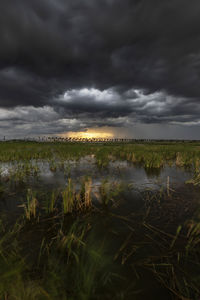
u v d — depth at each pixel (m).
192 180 7.07
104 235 3.21
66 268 2.33
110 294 2.00
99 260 2.54
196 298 1.95
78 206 4.45
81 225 3.55
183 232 3.33
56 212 4.19
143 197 5.29
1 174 8.05
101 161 11.82
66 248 2.73
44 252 2.67
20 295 1.89
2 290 1.93
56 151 18.70
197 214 4.07
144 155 14.07
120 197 5.29
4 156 12.50
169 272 2.37
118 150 19.34
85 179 6.29
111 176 8.02
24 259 2.49
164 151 18.08
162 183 6.86
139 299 1.95
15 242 2.92
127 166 10.78
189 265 2.48
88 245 2.90
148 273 2.34
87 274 2.20
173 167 10.55
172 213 4.15
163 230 3.41
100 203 4.81
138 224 3.63
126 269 2.41
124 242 3.01
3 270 2.21
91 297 1.95
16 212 4.13
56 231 3.32
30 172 8.64
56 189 5.90
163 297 1.99
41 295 1.91
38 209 4.35
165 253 2.74
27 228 3.40
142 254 2.72
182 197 5.25
